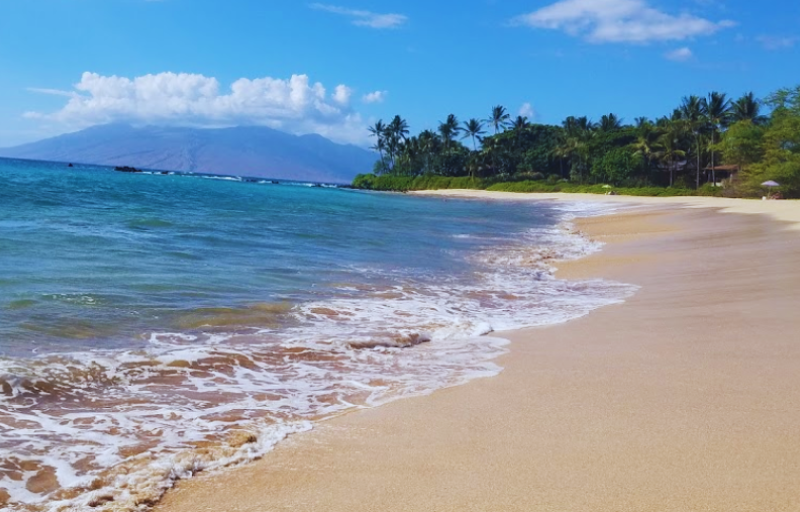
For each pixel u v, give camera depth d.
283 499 3.51
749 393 5.06
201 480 3.79
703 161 83.50
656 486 3.46
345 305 9.38
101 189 42.88
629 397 5.12
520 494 3.46
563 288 11.93
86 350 6.28
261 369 6.20
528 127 112.50
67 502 3.45
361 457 4.09
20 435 4.34
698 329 7.60
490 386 5.66
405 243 19.36
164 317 7.86
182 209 28.73
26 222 17.86
